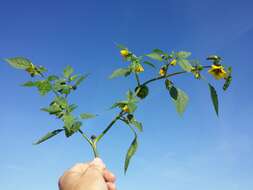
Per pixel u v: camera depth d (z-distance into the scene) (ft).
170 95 1.25
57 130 1.16
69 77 1.30
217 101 1.26
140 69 1.30
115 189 0.96
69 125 1.10
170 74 1.28
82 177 0.91
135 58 1.31
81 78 1.26
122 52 1.32
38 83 1.22
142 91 1.28
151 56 1.28
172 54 1.29
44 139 1.15
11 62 1.31
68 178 0.93
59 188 0.95
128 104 1.17
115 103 1.19
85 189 0.88
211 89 1.27
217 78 1.35
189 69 1.23
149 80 1.28
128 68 1.28
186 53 1.29
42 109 1.19
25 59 1.32
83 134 1.13
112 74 1.26
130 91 1.21
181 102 1.25
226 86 1.35
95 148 1.11
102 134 1.14
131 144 1.18
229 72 1.34
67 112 1.20
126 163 1.17
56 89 1.24
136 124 1.19
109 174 0.96
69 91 1.25
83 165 0.98
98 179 0.90
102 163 0.99
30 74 1.32
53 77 1.28
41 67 1.34
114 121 1.17
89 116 1.14
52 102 1.23
